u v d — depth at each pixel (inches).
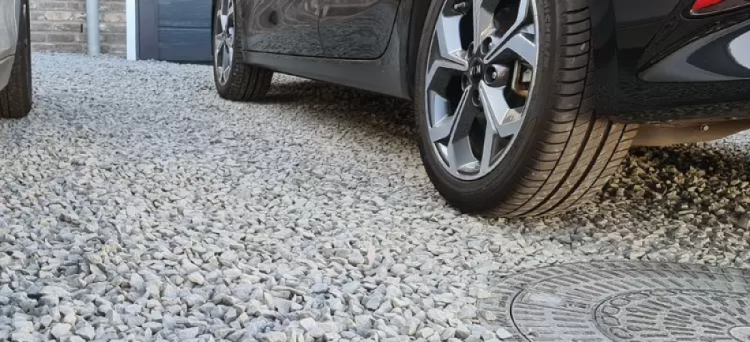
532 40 78.2
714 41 62.3
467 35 91.4
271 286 63.8
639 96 69.4
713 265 77.9
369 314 59.6
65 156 111.3
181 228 79.2
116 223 79.6
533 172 77.6
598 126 75.4
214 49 192.2
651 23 66.0
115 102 171.5
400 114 167.5
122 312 57.4
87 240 73.6
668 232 88.7
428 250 78.0
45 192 91.7
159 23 313.9
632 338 57.9
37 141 120.1
